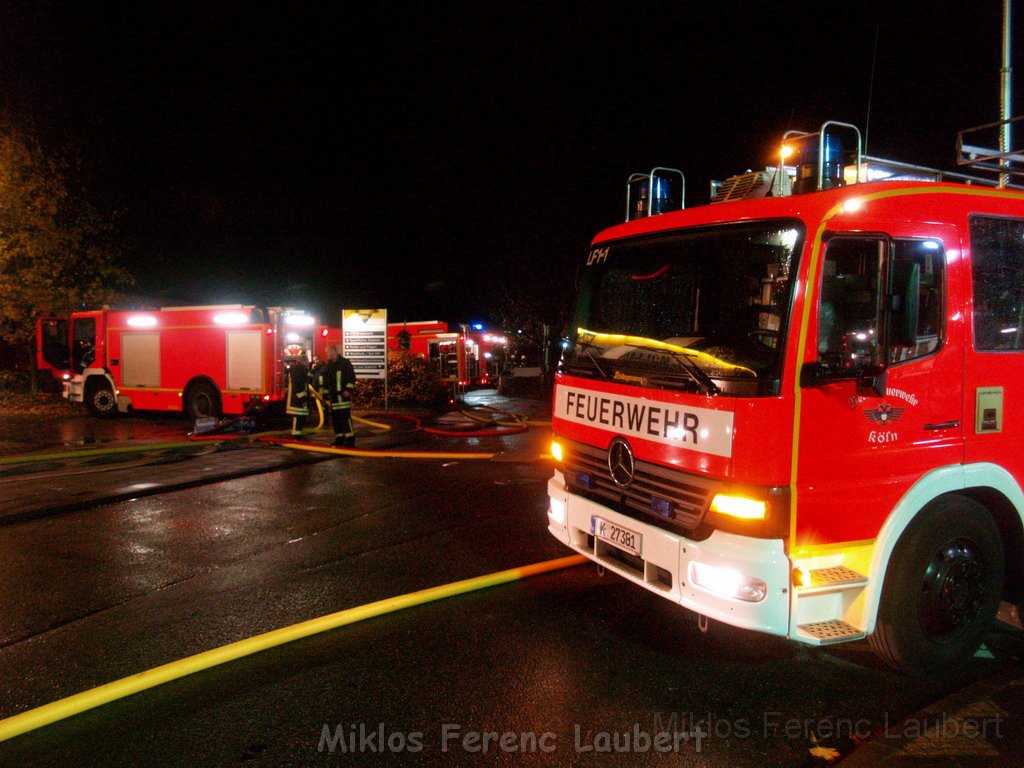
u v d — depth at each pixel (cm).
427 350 1989
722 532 317
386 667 367
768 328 316
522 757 287
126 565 532
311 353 1455
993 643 397
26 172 1703
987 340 365
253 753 291
